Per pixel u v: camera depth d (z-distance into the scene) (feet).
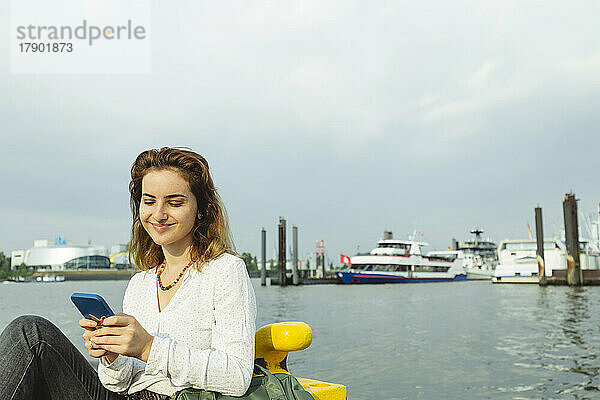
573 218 153.17
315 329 53.47
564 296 107.04
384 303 96.94
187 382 5.38
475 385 25.49
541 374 27.40
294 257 200.44
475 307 82.12
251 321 5.89
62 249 400.26
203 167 6.16
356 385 26.22
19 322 5.34
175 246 6.18
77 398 5.49
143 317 6.15
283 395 5.87
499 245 200.03
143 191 6.07
